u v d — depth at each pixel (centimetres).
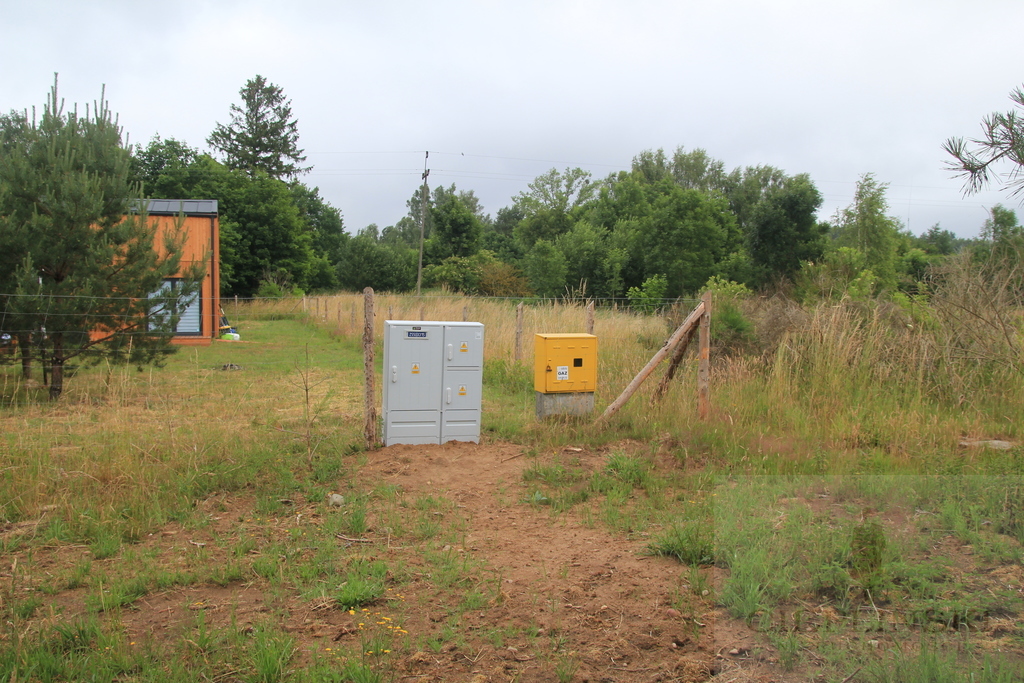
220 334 2267
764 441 773
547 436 838
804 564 324
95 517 576
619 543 532
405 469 725
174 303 1207
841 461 686
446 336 822
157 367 1235
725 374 1050
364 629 396
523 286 3791
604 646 375
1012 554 331
